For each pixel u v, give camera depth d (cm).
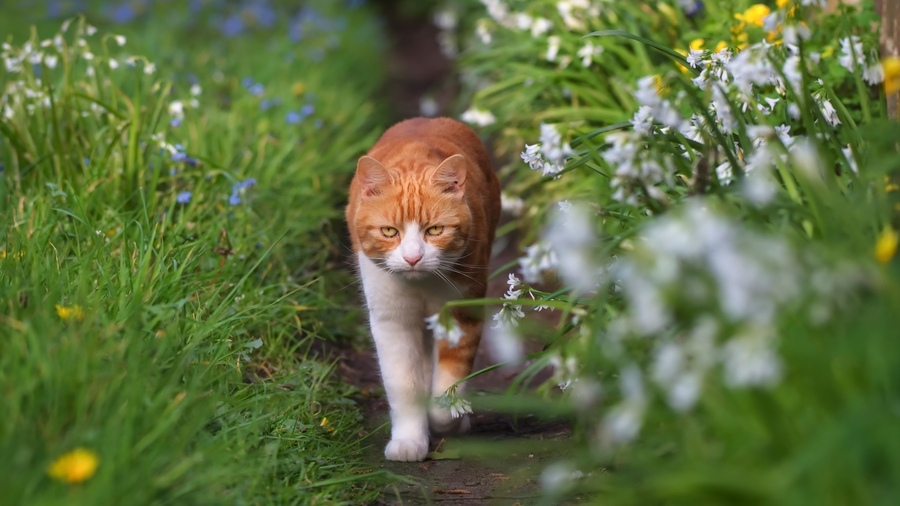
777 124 536
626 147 394
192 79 988
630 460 358
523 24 840
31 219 545
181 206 670
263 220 709
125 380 383
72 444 346
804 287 307
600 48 785
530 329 435
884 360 291
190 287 539
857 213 364
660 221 354
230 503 371
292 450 451
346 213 601
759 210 371
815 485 277
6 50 742
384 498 454
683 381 294
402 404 529
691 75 563
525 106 845
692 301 310
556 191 767
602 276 419
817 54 554
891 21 584
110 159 673
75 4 1337
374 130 976
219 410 435
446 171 528
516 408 454
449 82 1159
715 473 292
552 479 357
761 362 279
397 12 1903
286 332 602
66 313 421
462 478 484
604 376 385
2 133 671
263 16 1353
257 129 861
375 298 541
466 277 543
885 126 406
